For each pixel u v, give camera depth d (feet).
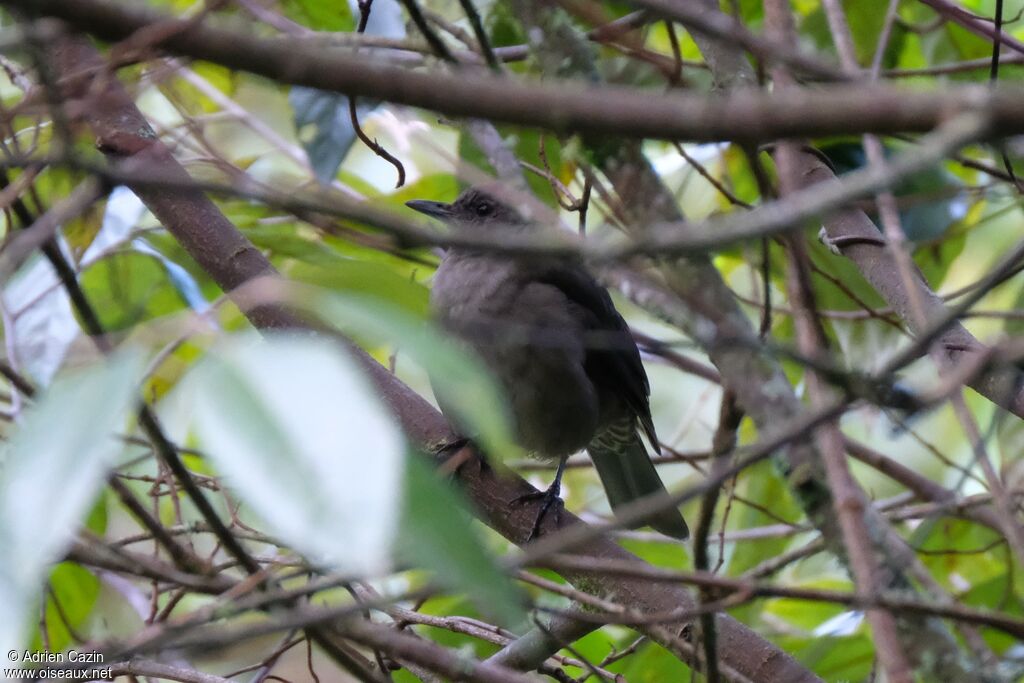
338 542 9.63
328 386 10.62
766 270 20.71
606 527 15.85
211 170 39.17
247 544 34.60
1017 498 32.19
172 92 36.09
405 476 11.63
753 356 19.45
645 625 20.59
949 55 41.04
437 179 43.88
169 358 30.40
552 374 36.42
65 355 31.35
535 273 36.94
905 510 32.45
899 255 23.67
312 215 26.84
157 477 30.40
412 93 13.55
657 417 52.95
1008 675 20.90
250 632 16.79
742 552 40.40
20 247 17.13
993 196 35.86
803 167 28.86
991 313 28.78
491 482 29.78
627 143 21.98
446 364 12.10
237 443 10.30
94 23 13.46
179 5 35.91
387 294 14.21
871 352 37.76
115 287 35.83
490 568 11.60
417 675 27.73
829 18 27.17
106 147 26.96
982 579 39.52
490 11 35.60
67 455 10.74
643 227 21.13
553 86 13.71
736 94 14.78
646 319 48.03
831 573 42.60
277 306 23.44
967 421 21.09
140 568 20.44
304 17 38.37
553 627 25.85
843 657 34.60
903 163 12.52
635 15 29.43
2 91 39.24
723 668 22.56
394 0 36.06
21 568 10.12
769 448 15.72
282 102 45.78
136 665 25.07
